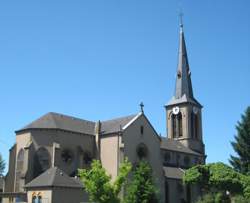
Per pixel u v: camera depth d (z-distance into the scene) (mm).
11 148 72875
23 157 70938
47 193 59844
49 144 70500
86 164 74188
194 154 101375
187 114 106188
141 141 75812
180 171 90312
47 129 71062
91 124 80875
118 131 72938
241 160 83375
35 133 71000
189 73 111812
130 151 73250
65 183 61562
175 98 109562
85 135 75188
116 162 71750
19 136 73000
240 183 69812
